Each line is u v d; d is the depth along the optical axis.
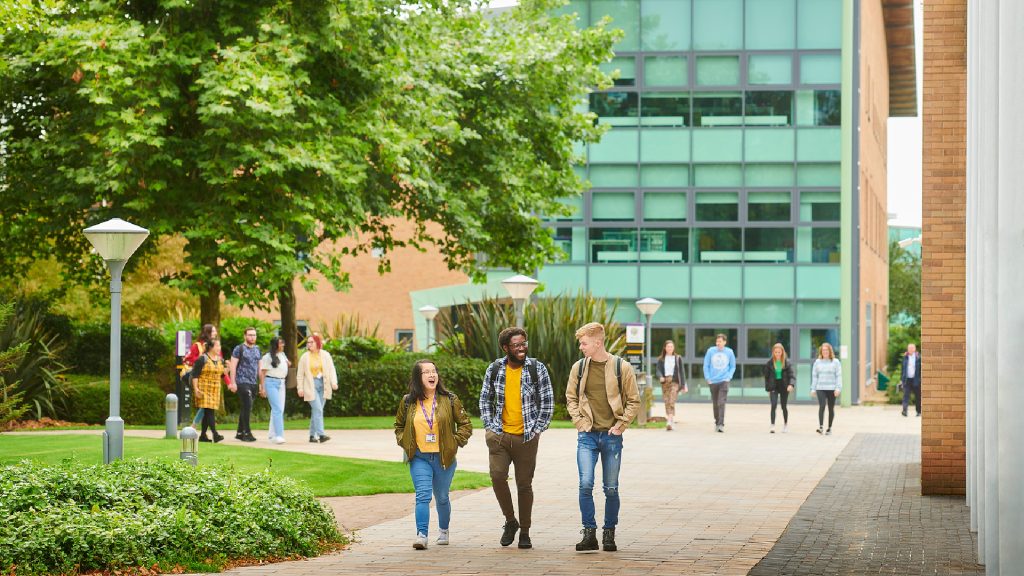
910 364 32.72
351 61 23.89
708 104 39.72
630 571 9.23
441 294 43.56
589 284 39.88
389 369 28.83
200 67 22.20
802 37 39.44
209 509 10.14
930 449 14.50
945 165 14.30
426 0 28.27
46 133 23.75
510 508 10.62
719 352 25.64
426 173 25.86
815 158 39.25
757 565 9.53
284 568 9.45
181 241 35.28
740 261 39.38
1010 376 7.67
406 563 9.70
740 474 16.89
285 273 22.44
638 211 39.72
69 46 21.66
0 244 26.09
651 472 17.12
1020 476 7.64
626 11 40.09
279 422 20.31
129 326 27.59
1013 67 7.62
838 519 12.41
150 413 24.95
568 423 27.28
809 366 39.00
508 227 30.31
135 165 22.56
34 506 9.39
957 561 9.81
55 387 24.16
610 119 40.03
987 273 9.59
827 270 39.06
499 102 29.53
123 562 8.97
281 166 21.84
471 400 29.30
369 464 16.22
